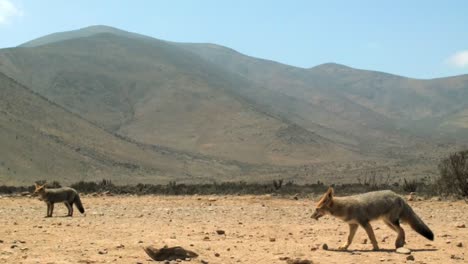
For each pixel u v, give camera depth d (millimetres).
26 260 13836
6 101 126688
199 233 19703
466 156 38344
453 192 37406
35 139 112625
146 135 182375
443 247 16875
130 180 108375
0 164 93375
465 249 16469
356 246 17219
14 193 45156
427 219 25172
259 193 42250
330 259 14688
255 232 20359
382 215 16453
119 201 37188
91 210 30391
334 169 133875
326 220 25000
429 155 156375
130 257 14500
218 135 184250
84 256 14531
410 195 36781
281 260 14398
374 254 15531
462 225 22094
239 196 40750
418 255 15391
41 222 23750
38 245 16469
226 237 18797
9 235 18812
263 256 14953
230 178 121688
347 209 16234
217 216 26578
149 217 26016
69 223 23219
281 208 31172
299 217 26328
